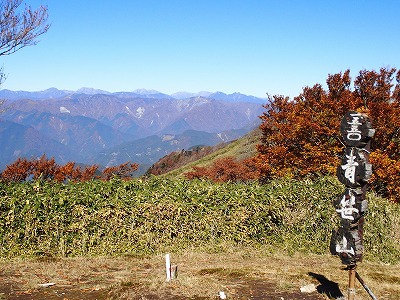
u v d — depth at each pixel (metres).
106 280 5.15
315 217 7.21
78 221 6.40
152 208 6.62
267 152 12.48
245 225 7.01
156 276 5.22
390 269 6.40
